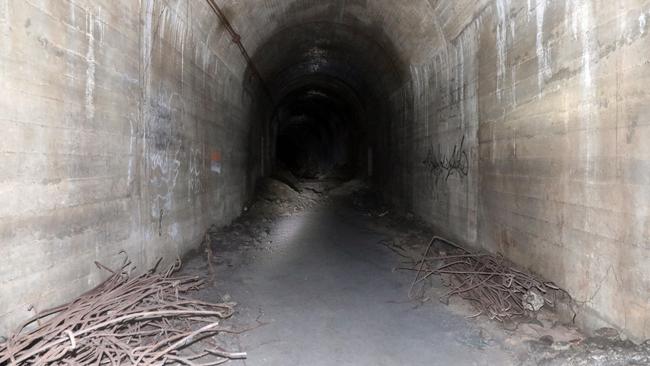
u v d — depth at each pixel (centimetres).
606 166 333
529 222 463
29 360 259
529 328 388
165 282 438
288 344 377
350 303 485
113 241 403
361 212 1243
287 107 2225
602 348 307
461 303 471
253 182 1365
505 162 525
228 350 362
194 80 662
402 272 612
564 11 386
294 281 573
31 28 283
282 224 1053
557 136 404
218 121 830
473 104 634
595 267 350
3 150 259
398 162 1173
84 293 351
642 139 294
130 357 289
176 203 587
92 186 364
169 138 555
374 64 1185
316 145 3050
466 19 621
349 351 364
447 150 764
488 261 532
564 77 390
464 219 683
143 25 459
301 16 983
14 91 268
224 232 824
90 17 356
